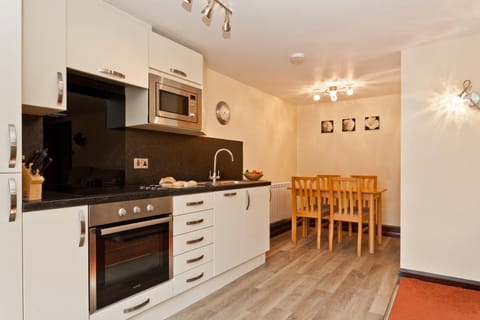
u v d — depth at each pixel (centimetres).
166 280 217
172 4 211
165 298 215
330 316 220
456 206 268
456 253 268
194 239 241
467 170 264
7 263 138
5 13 140
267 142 479
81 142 234
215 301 245
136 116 249
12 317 140
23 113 199
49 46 172
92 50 197
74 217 163
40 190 159
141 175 279
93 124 242
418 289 261
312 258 357
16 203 140
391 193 489
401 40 270
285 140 531
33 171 162
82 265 166
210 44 281
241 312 227
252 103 441
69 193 194
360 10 216
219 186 270
